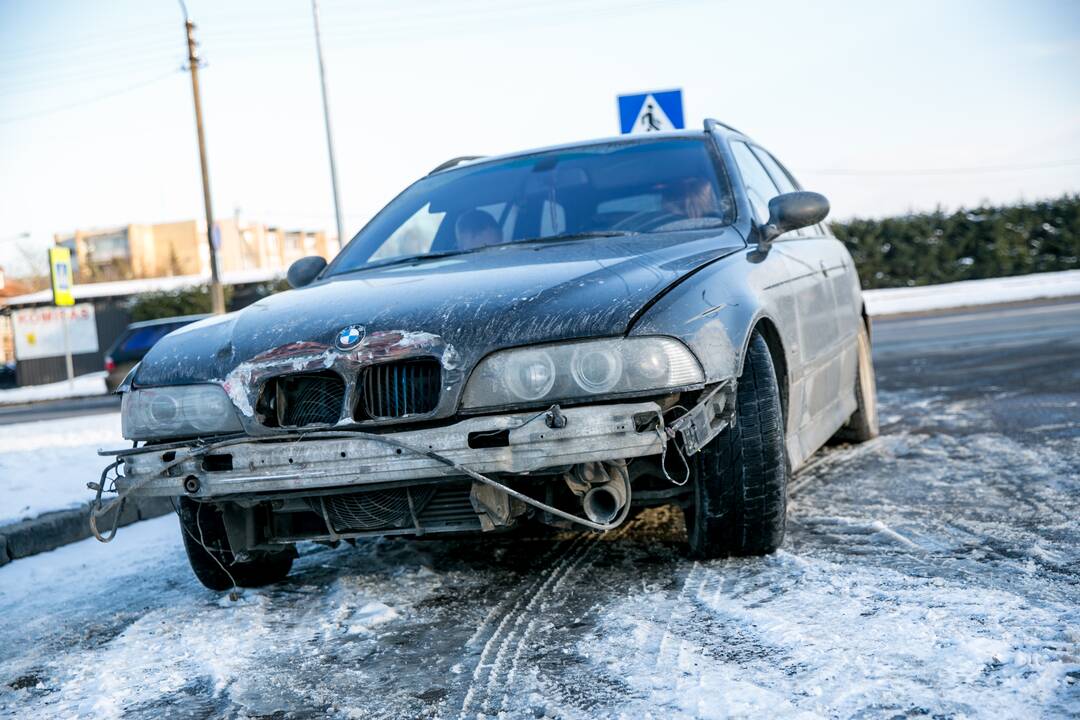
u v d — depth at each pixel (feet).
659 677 7.39
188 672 8.58
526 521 10.28
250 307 11.23
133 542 15.47
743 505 9.89
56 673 8.96
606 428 8.55
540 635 8.65
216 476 9.39
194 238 245.65
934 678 6.91
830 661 7.37
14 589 12.86
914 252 110.22
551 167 13.50
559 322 8.95
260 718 7.42
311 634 9.32
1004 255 108.68
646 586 9.76
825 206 12.00
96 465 21.53
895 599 8.70
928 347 39.55
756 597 9.09
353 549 12.76
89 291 146.20
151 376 10.14
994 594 8.70
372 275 11.84
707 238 11.47
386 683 7.88
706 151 13.28
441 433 8.79
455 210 13.21
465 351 8.98
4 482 19.81
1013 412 20.03
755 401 9.91
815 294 13.44
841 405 15.79
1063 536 10.71
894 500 13.02
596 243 11.53
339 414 9.31
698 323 9.19
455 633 8.95
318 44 77.05
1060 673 6.85
